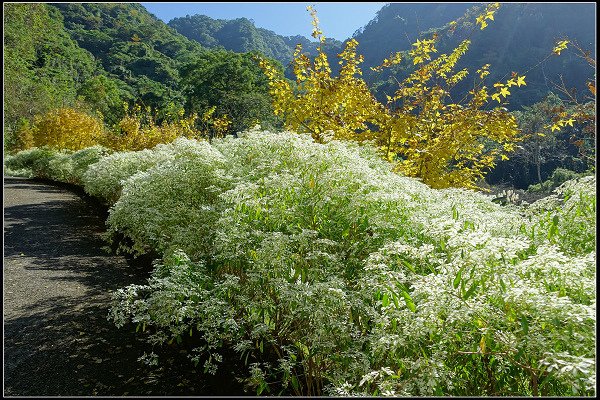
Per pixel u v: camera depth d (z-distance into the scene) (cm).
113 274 493
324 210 272
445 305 167
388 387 164
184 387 267
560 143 1433
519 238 214
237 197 285
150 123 1559
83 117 2198
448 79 620
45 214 909
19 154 2214
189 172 422
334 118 582
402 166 539
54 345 318
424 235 233
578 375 137
